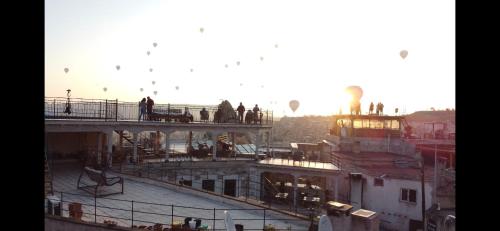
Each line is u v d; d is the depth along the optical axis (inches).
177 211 638.5
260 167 1095.6
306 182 1123.9
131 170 943.7
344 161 1284.4
